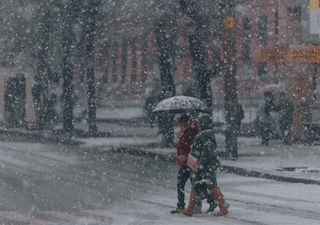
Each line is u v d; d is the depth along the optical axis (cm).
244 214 3491
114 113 13725
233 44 6238
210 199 3488
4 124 11244
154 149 7138
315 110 8275
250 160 6078
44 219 3328
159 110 3697
